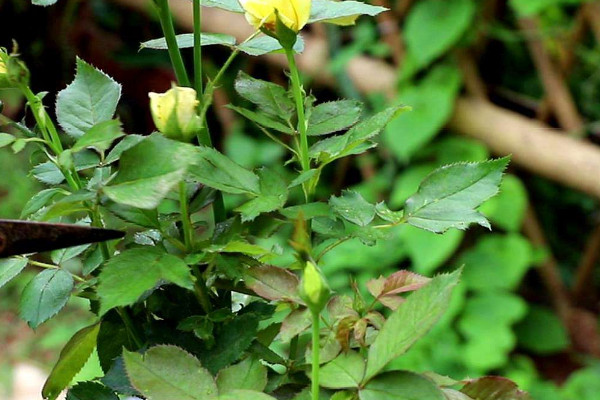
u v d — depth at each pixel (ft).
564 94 8.21
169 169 2.87
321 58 9.02
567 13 8.41
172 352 2.98
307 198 3.15
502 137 8.14
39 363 9.82
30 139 3.05
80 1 11.25
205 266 3.14
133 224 3.12
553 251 9.75
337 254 8.21
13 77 3.03
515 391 3.07
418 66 8.15
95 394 3.15
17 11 10.69
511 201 8.23
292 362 3.13
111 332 3.20
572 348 9.07
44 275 3.14
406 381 2.92
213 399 2.95
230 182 3.05
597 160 7.78
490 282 8.20
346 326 3.01
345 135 3.10
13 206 10.25
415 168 8.39
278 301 3.15
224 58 10.68
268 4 3.07
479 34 8.19
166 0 3.18
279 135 10.03
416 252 7.84
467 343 7.97
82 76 3.18
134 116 11.35
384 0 8.39
